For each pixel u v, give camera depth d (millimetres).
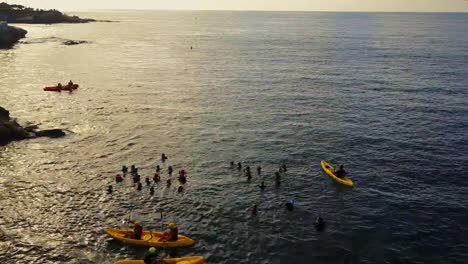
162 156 45688
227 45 179375
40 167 42406
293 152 48906
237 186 39438
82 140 50969
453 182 41500
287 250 29531
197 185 39344
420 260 28953
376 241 31031
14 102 68375
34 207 34375
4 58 117750
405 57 138125
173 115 63500
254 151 48938
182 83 89688
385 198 37844
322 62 126188
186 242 29625
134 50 153625
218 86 86875
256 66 117375
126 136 53031
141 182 39562
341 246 30219
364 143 52562
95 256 28344
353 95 79312
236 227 32281
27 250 28625
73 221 32469
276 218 33781
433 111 67750
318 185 40125
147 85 86625
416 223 33656
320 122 61250
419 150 50250
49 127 55594
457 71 108062
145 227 32031
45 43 159625
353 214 34781
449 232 32469
